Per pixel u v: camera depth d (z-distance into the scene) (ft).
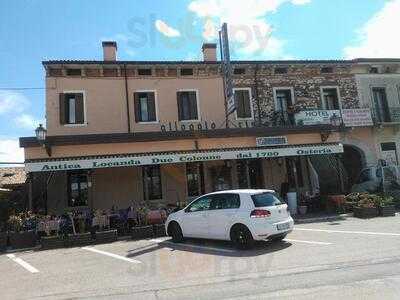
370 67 84.07
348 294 20.30
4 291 27.25
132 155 56.80
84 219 51.37
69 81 68.13
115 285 26.48
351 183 78.69
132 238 49.29
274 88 77.25
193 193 69.05
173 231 43.09
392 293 19.90
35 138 53.52
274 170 73.36
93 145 56.18
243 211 36.24
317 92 79.66
